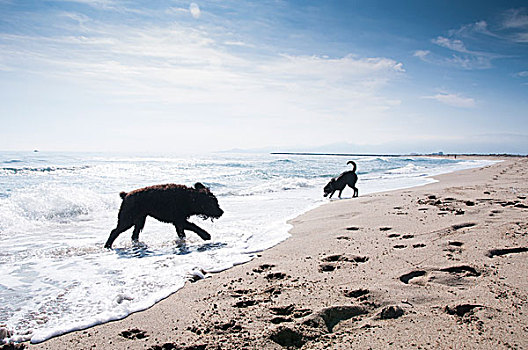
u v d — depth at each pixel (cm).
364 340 269
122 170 2561
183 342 277
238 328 298
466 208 805
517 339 256
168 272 461
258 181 1933
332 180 1288
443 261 441
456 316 298
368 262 460
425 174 2494
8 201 923
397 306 317
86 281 430
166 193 664
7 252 573
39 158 4556
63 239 677
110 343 279
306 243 593
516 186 1325
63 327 306
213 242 639
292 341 280
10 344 277
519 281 365
